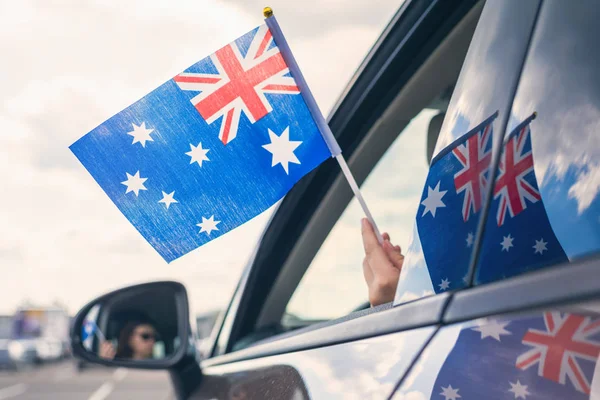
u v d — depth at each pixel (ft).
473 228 2.71
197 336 6.76
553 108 2.49
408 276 3.15
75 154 5.12
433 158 3.18
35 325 117.60
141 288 6.42
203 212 5.17
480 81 3.03
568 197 2.26
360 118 5.94
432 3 5.24
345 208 6.05
